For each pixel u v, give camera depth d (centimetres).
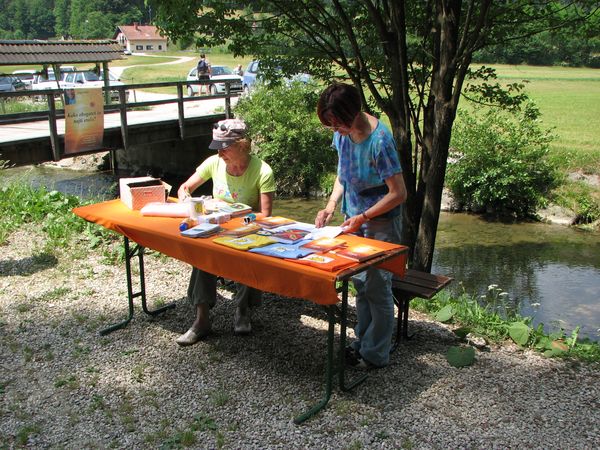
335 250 320
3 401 347
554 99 2794
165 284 547
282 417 329
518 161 1263
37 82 2405
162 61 6612
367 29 713
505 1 674
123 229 400
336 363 391
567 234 1175
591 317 770
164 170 1911
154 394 355
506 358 409
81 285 541
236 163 410
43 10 13800
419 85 710
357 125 333
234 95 1698
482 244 1114
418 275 426
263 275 315
